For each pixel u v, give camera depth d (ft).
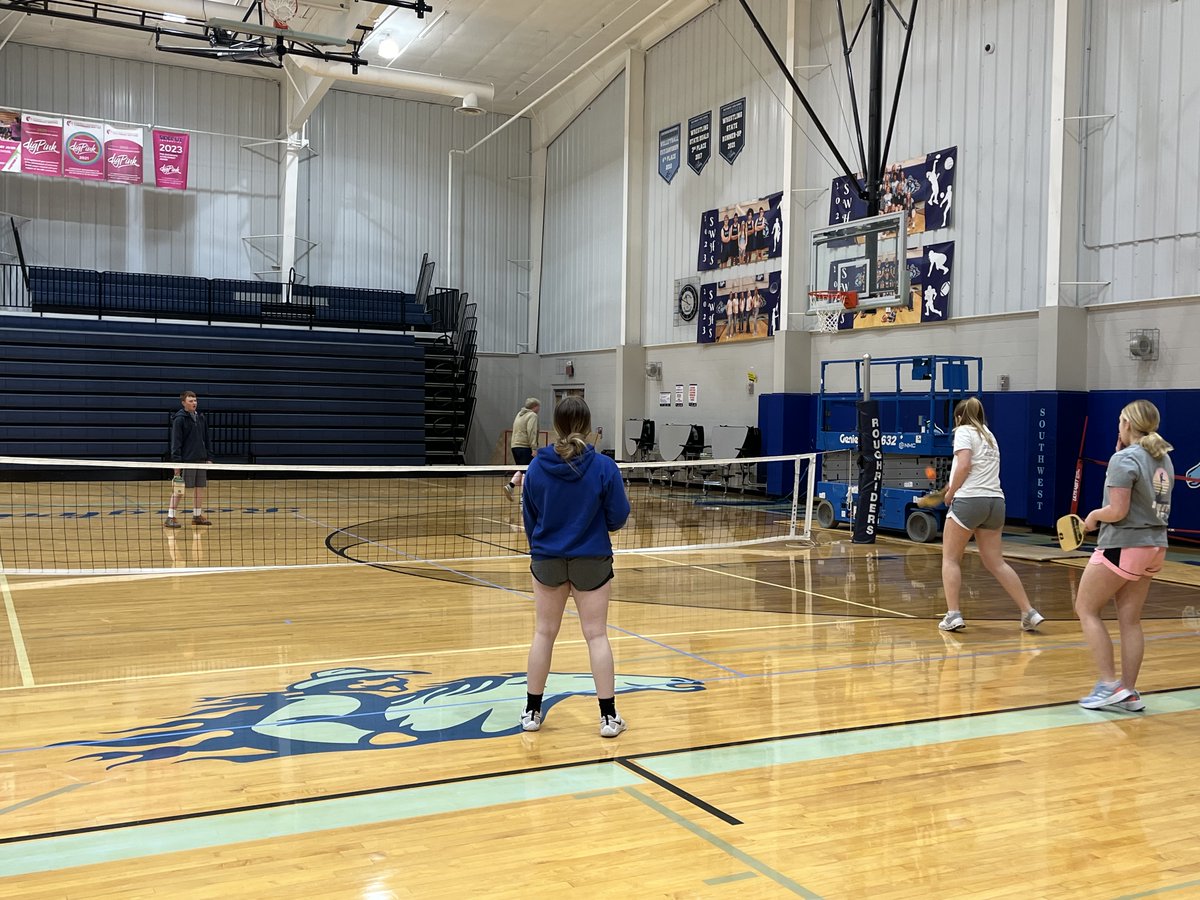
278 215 76.79
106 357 63.31
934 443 37.50
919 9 47.19
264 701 15.97
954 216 45.60
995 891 9.66
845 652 19.80
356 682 17.12
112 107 71.72
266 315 70.03
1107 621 23.11
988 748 14.02
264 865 10.03
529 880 9.77
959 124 45.19
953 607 21.88
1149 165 37.50
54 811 11.42
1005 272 43.14
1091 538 37.99
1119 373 39.06
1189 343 36.42
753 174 58.03
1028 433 41.09
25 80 69.26
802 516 46.44
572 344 78.64
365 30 54.75
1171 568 31.45
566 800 11.89
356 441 70.08
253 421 67.15
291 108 71.92
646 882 9.76
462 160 82.28
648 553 34.58
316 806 11.62
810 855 10.43
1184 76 36.24
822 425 44.06
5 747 13.67
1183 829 11.25
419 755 13.46
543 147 82.43
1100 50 39.22
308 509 48.42
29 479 61.77
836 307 44.42
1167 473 15.67
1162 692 17.06
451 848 10.50
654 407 68.49
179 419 39.75
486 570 29.78
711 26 61.52
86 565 30.12
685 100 64.34
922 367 38.83
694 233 63.62
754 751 13.76
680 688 16.99
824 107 52.90
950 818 11.48
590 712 15.53
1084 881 9.91
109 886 9.52
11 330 61.11
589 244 75.87
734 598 25.68
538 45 70.18
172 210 73.41
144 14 56.39
